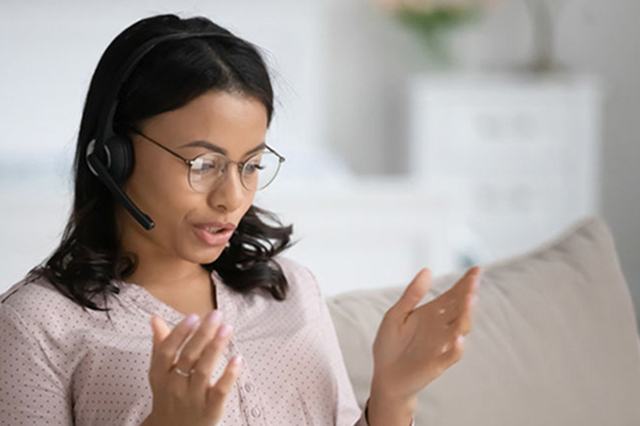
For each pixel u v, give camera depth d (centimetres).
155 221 155
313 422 172
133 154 154
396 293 224
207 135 149
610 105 797
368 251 401
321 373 176
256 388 167
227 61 151
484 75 773
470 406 206
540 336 218
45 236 381
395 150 805
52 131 697
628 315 229
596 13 789
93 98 161
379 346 156
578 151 721
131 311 165
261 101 154
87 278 163
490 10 761
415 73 795
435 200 398
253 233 185
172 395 123
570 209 727
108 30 695
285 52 725
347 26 786
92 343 159
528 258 236
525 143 718
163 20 161
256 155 154
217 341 121
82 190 166
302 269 196
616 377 220
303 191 391
